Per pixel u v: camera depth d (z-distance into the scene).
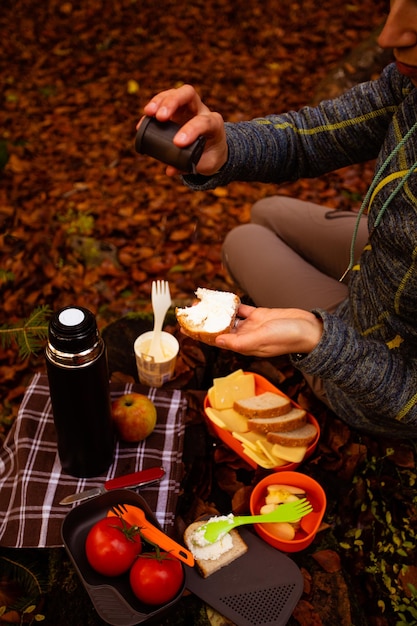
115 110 3.84
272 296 1.81
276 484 1.46
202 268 2.75
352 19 4.47
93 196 3.16
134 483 1.41
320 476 1.63
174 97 1.15
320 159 1.59
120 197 3.13
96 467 1.42
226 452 1.64
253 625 1.22
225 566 1.30
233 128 1.50
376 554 1.59
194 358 1.87
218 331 1.28
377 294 1.33
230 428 1.57
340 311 1.55
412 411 1.22
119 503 1.32
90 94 3.98
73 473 1.43
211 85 4.00
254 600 1.25
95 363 1.18
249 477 1.60
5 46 4.42
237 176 1.53
